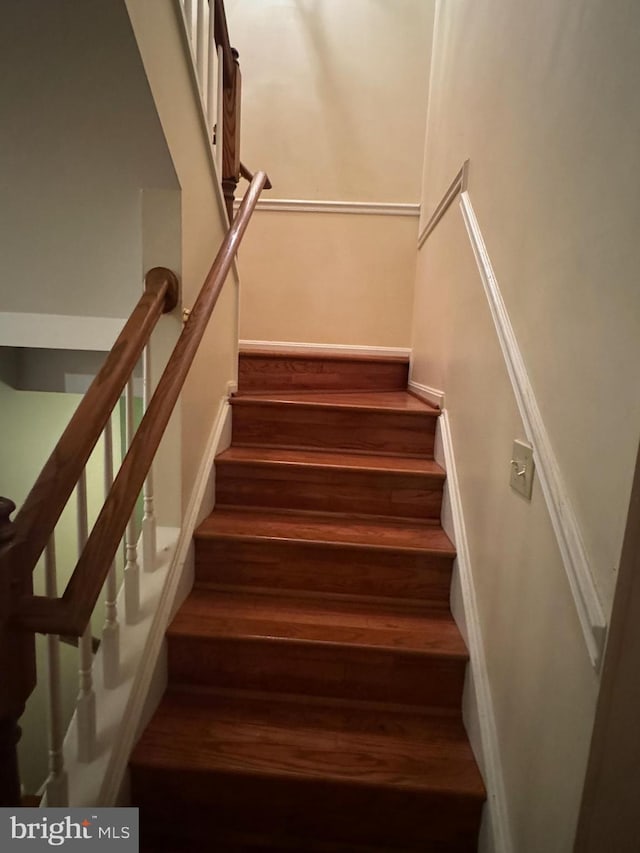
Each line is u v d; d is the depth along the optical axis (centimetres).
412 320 296
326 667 140
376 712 138
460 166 189
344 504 182
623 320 71
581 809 75
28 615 78
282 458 187
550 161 102
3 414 234
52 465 90
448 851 118
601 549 74
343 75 291
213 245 167
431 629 147
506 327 123
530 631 99
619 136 75
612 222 76
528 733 98
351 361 265
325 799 118
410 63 288
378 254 298
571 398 87
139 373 190
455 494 165
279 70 293
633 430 67
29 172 129
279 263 302
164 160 127
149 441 106
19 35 102
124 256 145
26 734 246
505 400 120
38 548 81
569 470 86
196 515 163
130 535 133
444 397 195
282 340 306
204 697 140
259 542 160
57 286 155
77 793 105
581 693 77
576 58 92
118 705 121
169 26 121
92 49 104
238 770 118
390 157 294
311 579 161
